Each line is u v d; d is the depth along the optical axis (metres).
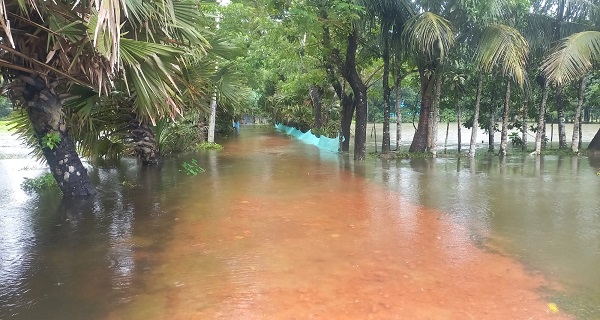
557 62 11.44
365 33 13.00
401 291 3.69
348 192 7.89
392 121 39.34
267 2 11.73
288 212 6.38
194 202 7.02
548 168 11.04
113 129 11.09
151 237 5.19
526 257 4.50
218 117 23.80
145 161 11.44
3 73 6.55
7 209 6.51
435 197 7.45
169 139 14.11
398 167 11.34
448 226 5.65
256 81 23.30
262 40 15.18
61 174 7.25
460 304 3.45
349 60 12.62
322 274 4.06
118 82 7.62
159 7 5.27
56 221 5.88
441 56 10.93
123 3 2.91
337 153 15.12
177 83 7.85
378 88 21.47
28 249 4.77
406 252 4.65
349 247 4.81
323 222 5.83
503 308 3.39
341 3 10.31
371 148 18.27
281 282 3.89
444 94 14.95
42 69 6.53
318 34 11.94
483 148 17.56
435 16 11.02
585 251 4.67
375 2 11.88
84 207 6.64
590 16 12.98
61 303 3.51
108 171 10.34
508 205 6.81
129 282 3.90
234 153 14.92
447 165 11.77
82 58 5.60
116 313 3.35
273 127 39.19
